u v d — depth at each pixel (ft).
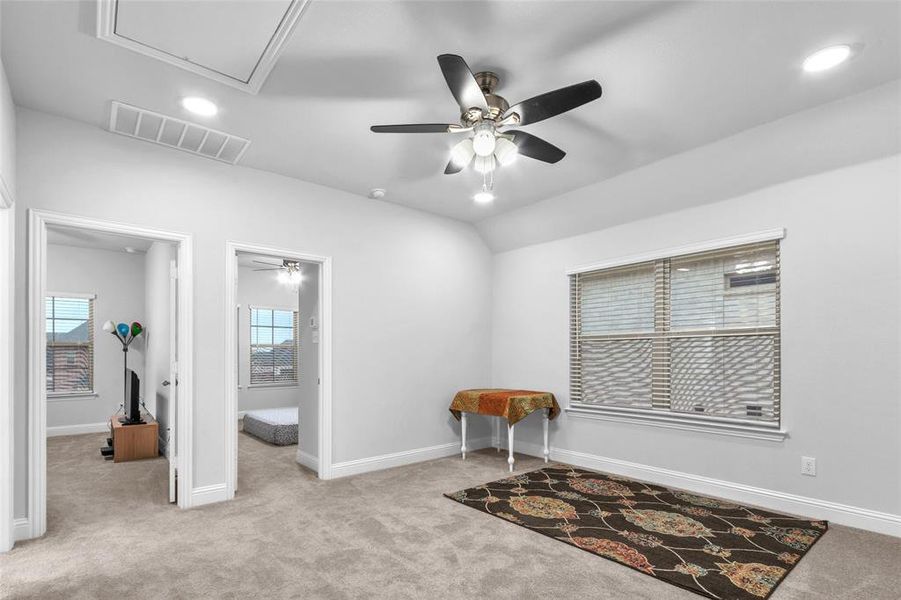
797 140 10.28
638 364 14.14
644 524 10.16
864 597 7.20
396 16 6.81
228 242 12.19
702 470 12.42
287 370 28.27
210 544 9.23
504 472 14.48
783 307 11.17
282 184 13.23
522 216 16.46
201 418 11.56
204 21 6.91
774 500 11.09
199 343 11.62
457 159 9.35
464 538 9.48
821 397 10.53
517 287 17.75
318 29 7.09
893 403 9.63
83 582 7.76
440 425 16.65
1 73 7.79
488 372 18.38
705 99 9.23
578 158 12.05
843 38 7.36
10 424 8.92
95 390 22.06
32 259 9.49
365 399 14.73
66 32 7.22
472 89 7.23
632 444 13.98
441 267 17.01
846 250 10.29
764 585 7.53
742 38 7.35
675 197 12.99
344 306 14.40
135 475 14.40
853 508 10.01
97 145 10.40
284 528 10.02
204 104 9.37
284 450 17.65
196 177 11.78
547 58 7.83
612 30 7.14
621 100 9.25
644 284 14.19
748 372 11.80
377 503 11.60
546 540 9.37
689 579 7.74
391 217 15.69
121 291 22.95
